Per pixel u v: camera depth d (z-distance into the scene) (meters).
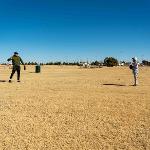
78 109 13.23
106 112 12.72
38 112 12.76
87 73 43.06
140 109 13.24
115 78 30.64
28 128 10.61
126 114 12.38
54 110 13.06
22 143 9.21
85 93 17.81
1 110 13.19
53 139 9.54
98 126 10.80
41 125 10.95
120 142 9.23
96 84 23.48
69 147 8.87
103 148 8.77
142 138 9.52
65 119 11.69
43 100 15.27
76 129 10.48
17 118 11.85
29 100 15.28
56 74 39.88
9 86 21.66
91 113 12.55
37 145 9.05
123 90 19.31
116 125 10.90
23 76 34.47
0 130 10.42
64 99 15.56
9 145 9.05
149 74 39.62
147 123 11.10
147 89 19.94
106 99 15.55
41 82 25.14
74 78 30.62
